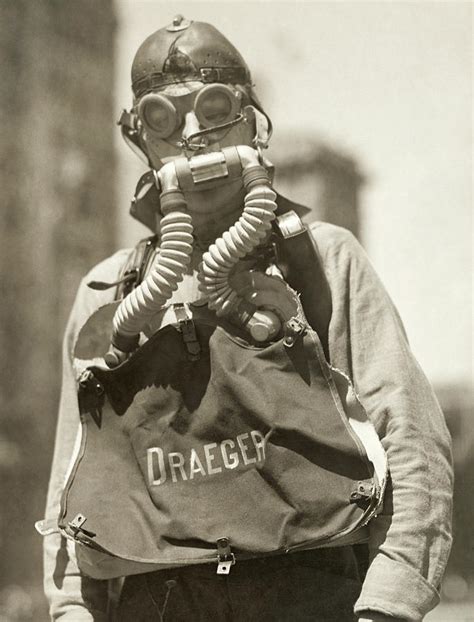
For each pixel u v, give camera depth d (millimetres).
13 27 33438
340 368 1726
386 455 1605
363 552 1767
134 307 1714
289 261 1756
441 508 1605
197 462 1632
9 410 31500
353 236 1857
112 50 34625
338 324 1745
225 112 1842
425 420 1664
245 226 1695
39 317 32688
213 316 1727
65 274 33406
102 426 1710
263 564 1639
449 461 1670
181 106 1845
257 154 1794
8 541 29484
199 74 1855
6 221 32625
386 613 1521
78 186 33750
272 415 1597
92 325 1829
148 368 1680
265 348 1646
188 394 1652
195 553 1585
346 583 1667
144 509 1639
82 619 1782
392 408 1653
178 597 1662
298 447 1591
